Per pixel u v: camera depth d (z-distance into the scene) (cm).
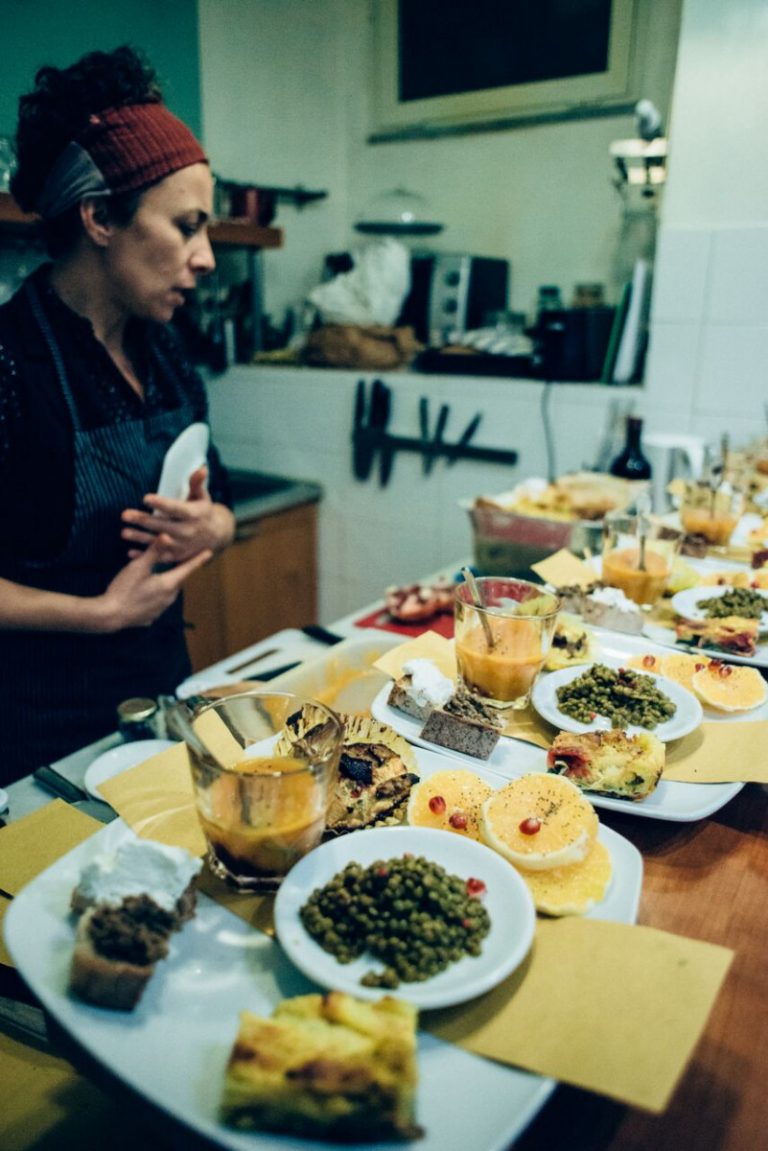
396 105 314
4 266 232
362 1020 53
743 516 187
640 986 58
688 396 228
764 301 210
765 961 70
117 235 123
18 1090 75
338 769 76
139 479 147
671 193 218
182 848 68
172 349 162
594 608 128
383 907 63
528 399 254
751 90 201
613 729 91
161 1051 54
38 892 68
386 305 289
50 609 134
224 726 86
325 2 315
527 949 60
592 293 268
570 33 268
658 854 81
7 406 127
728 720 99
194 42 270
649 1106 49
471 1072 53
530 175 289
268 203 278
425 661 102
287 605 312
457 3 288
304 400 304
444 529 286
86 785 97
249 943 65
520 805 77
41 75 119
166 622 166
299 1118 48
